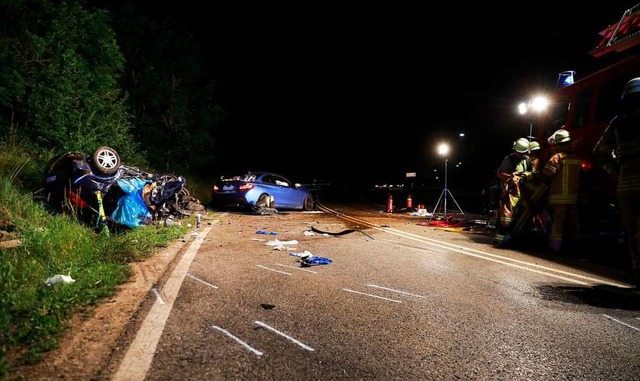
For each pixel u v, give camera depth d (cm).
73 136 903
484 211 1218
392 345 268
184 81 1656
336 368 235
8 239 416
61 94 874
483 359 251
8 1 796
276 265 491
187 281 402
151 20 1488
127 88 1459
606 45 579
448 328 300
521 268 509
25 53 854
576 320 322
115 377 214
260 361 240
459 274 471
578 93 627
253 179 1221
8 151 729
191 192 1459
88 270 388
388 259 552
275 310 329
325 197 2577
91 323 283
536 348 268
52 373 214
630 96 400
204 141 1736
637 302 370
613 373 236
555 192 599
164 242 603
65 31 912
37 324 265
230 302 345
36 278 351
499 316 328
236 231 794
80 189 595
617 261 554
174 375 220
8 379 205
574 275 473
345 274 456
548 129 720
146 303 330
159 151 1556
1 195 511
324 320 310
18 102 855
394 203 1956
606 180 564
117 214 646
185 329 282
